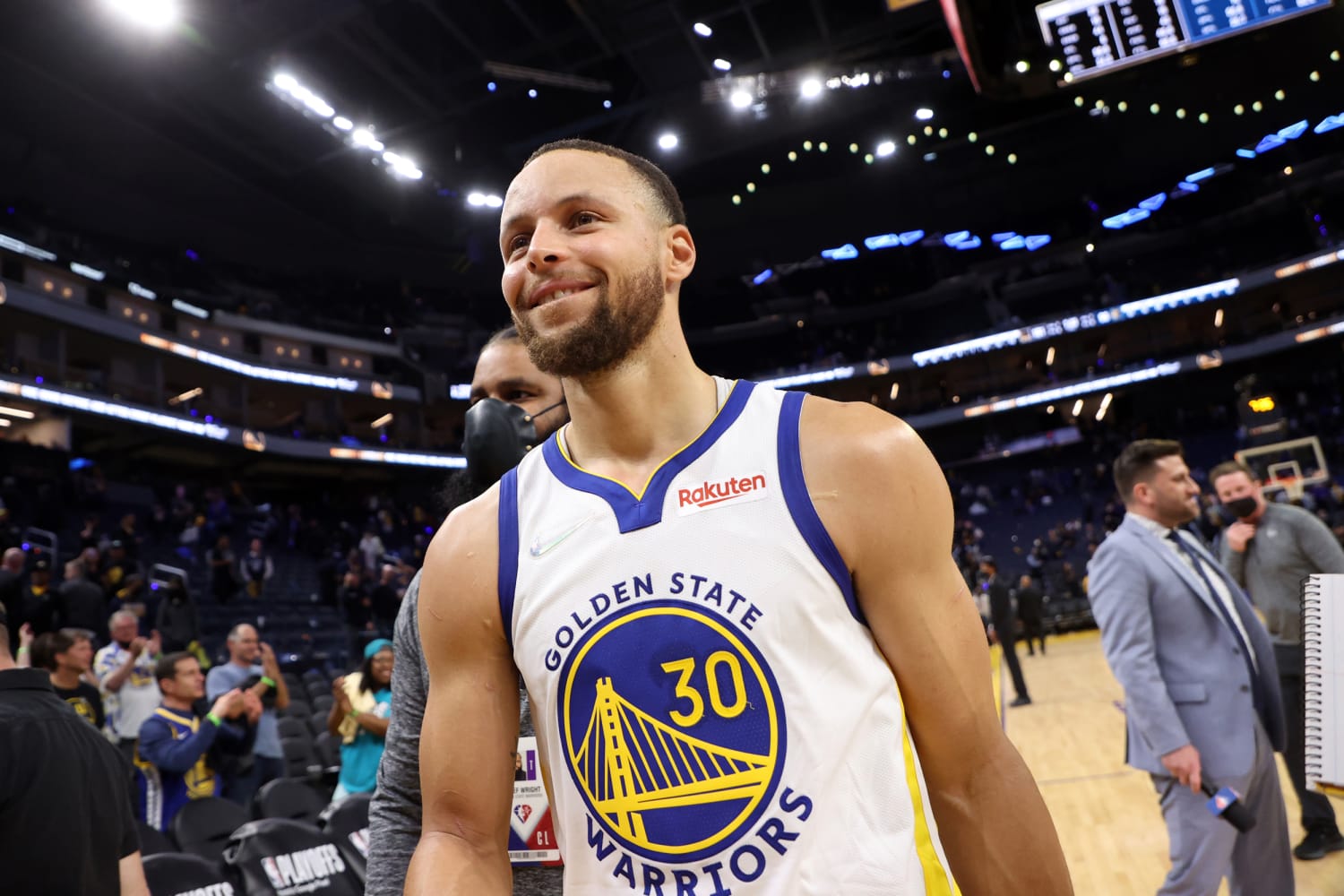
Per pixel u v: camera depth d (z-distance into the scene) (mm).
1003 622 8328
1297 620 3344
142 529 16203
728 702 795
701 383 935
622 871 814
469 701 918
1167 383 25578
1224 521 6078
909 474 838
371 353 24703
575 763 836
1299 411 22078
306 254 24359
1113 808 4617
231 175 20734
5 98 17328
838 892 764
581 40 17141
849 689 805
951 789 862
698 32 16953
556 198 895
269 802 3596
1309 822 3469
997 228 27312
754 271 28016
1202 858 2432
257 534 17812
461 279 26406
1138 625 2496
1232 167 24766
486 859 902
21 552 6730
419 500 25203
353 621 10312
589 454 928
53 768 1791
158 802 4113
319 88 17094
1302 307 24688
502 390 1484
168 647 7242
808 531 820
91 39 15766
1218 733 2420
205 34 15375
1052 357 27000
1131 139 24516
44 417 17688
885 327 28312
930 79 19828
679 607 815
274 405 23859
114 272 19297
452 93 17828
